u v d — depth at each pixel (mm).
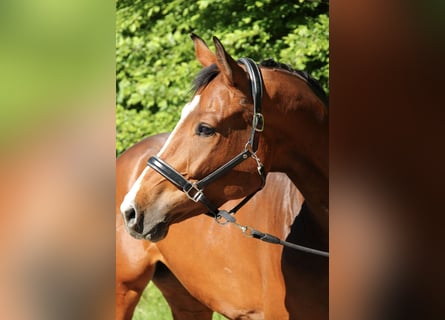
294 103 2885
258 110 2803
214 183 2826
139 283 3887
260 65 2980
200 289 3623
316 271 3021
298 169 2965
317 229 3035
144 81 6289
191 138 2822
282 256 3123
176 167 2822
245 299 3375
